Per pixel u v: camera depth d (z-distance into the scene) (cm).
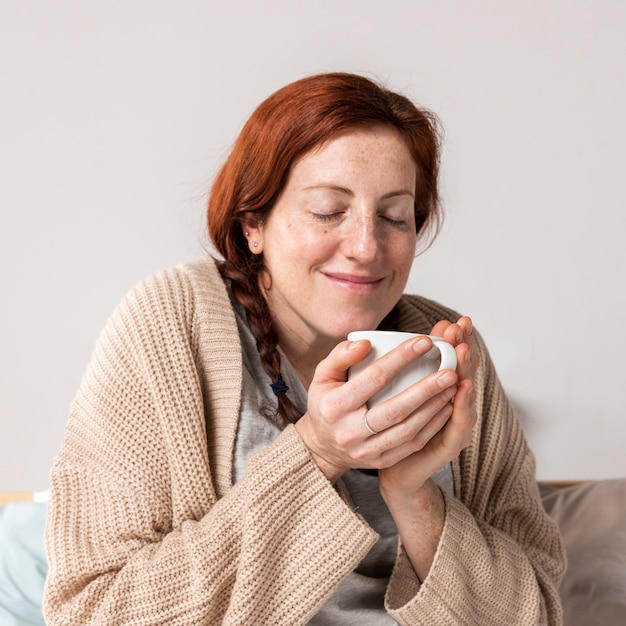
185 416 108
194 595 97
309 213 106
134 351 109
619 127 211
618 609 148
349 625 112
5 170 202
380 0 206
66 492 105
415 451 99
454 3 208
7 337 203
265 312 116
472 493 127
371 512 119
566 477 216
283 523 98
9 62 201
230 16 204
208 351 112
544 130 211
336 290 107
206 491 107
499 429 129
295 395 118
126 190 204
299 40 206
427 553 109
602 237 213
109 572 100
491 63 209
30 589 146
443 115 209
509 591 112
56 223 203
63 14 202
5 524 161
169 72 204
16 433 204
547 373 214
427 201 124
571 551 165
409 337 90
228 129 205
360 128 105
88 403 110
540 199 212
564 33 210
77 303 204
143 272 205
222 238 119
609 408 215
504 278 212
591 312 214
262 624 96
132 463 106
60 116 203
